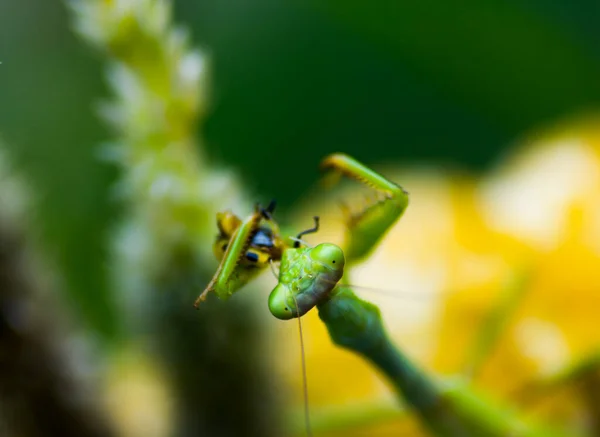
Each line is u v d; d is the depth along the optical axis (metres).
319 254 0.20
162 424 0.22
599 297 0.27
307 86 0.30
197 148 0.21
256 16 0.30
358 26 0.29
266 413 0.22
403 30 0.29
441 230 0.28
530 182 0.28
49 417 0.21
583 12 0.29
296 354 0.26
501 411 0.24
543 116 0.29
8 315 0.21
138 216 0.21
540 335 0.26
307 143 0.30
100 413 0.22
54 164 0.28
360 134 0.30
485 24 0.29
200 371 0.21
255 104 0.30
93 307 0.28
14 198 0.21
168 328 0.21
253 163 0.30
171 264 0.21
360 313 0.22
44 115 0.29
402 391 0.23
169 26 0.21
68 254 0.28
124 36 0.21
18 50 0.29
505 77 0.29
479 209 0.28
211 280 0.20
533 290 0.27
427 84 0.30
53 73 0.29
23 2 0.29
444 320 0.27
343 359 0.26
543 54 0.29
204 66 0.21
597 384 0.26
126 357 0.23
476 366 0.25
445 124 0.30
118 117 0.21
